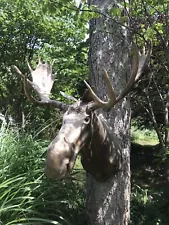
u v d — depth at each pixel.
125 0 3.68
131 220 4.25
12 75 7.44
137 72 2.93
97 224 3.36
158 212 4.31
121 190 3.37
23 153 4.24
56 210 3.79
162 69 5.35
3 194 3.49
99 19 3.52
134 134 11.75
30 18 6.98
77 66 6.78
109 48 3.44
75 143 2.43
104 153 2.93
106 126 3.05
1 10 6.99
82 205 4.17
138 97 6.23
